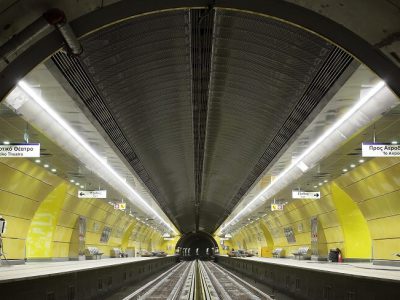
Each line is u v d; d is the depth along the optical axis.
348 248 25.59
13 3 5.96
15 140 15.60
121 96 13.23
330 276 12.02
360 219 25.14
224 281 29.00
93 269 14.29
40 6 6.17
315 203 28.62
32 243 25.16
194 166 26.78
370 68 6.74
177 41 11.38
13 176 18.94
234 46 11.70
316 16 6.63
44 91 11.27
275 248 48.28
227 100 15.22
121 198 31.45
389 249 20.98
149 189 29.56
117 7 6.56
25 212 22.06
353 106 12.26
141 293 19.92
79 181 24.31
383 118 13.02
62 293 11.01
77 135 15.79
